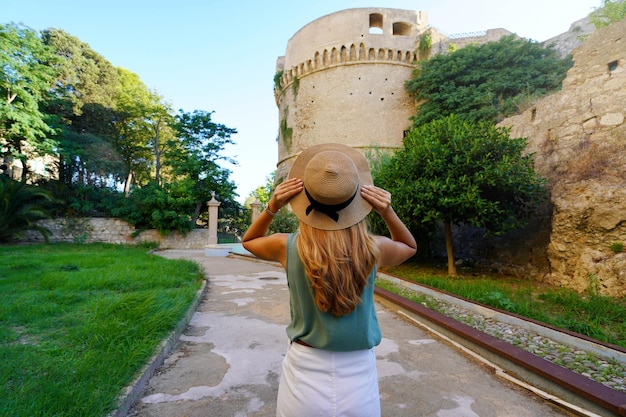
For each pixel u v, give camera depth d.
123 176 27.33
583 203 6.84
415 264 11.27
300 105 27.33
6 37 19.69
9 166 25.95
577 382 2.58
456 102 18.61
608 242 6.33
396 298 5.82
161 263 10.02
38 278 7.02
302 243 1.16
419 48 24.61
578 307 5.39
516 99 15.95
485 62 18.59
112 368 2.75
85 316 4.24
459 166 8.15
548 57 18.05
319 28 26.27
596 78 7.85
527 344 3.80
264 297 6.68
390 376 3.13
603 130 7.43
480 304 5.41
